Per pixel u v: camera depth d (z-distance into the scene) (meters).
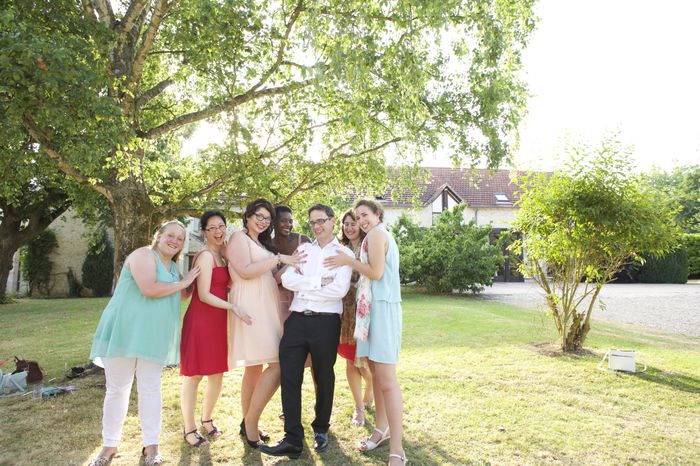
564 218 6.80
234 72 5.49
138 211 6.19
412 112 5.76
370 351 3.27
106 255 20.98
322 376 3.43
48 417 4.17
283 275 3.48
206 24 4.91
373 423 4.04
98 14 5.87
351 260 3.37
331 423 4.03
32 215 16.77
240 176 6.04
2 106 4.11
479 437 3.73
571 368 5.91
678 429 3.94
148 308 3.29
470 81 6.01
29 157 6.64
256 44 5.65
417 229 17.77
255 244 3.67
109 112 4.32
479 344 7.50
